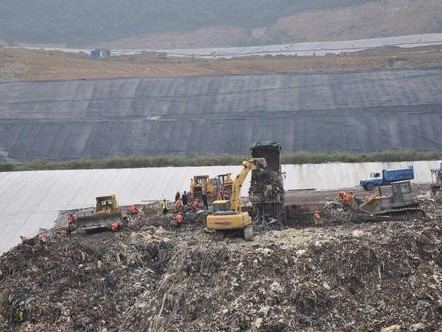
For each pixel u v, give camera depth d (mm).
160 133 107875
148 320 48438
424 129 101375
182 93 119688
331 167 89500
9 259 57375
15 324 51031
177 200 73062
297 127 105312
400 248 50125
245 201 72938
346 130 103250
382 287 47656
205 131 107250
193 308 47812
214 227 56250
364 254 49562
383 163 89562
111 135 108688
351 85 116750
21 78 151750
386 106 108625
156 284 53250
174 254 55562
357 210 63344
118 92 121688
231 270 50031
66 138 108938
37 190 88562
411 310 45375
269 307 45594
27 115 116250
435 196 71875
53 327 49531
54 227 78688
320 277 48562
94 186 89062
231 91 118875
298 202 71688
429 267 49219
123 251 57219
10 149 107062
